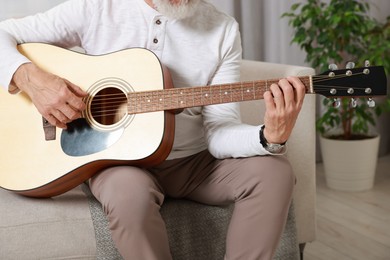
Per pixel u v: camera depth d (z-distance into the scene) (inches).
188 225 68.9
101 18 70.7
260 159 64.2
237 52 72.9
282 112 59.1
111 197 59.7
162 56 70.4
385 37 119.9
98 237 64.5
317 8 113.6
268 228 61.7
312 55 120.5
